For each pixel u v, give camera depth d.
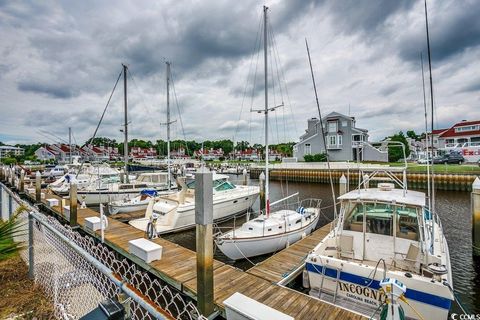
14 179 22.38
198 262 4.43
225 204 12.65
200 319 2.73
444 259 5.36
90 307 3.00
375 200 5.71
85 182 18.88
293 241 9.00
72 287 3.25
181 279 5.54
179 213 10.71
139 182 18.64
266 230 8.52
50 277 3.83
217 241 8.04
